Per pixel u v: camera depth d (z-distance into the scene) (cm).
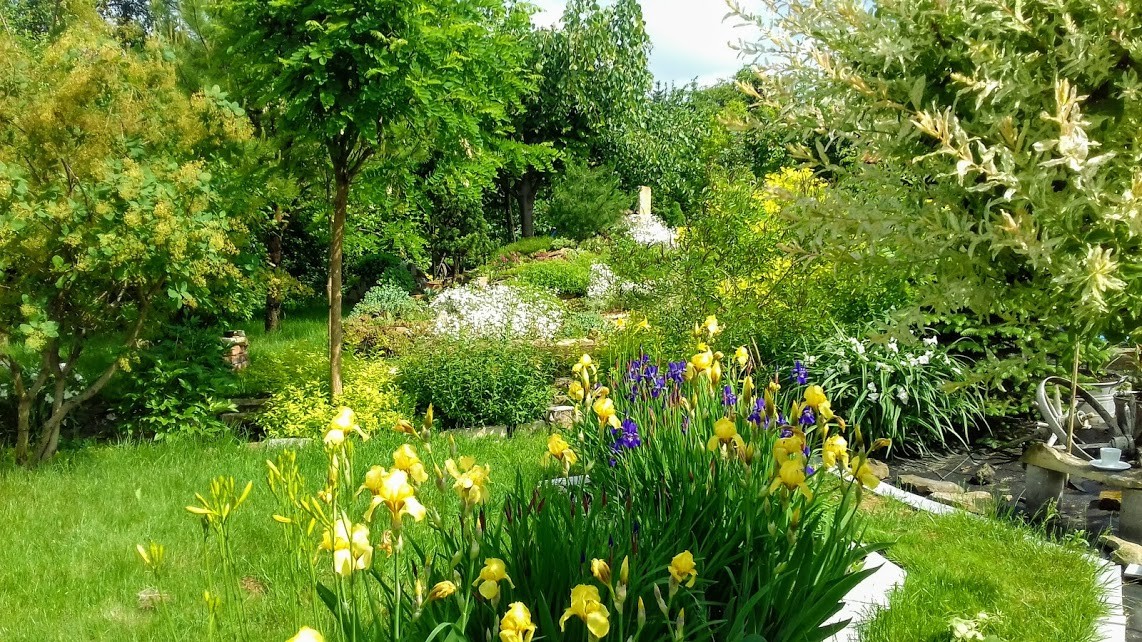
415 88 604
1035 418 668
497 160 873
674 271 734
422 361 725
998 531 421
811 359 659
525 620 167
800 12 367
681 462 316
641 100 2388
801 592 226
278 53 626
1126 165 312
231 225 650
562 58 2131
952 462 605
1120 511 454
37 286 568
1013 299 356
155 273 568
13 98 562
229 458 566
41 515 454
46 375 577
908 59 346
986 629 312
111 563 386
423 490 273
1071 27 303
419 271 1719
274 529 420
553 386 781
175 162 603
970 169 307
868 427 622
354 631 192
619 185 2305
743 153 1605
